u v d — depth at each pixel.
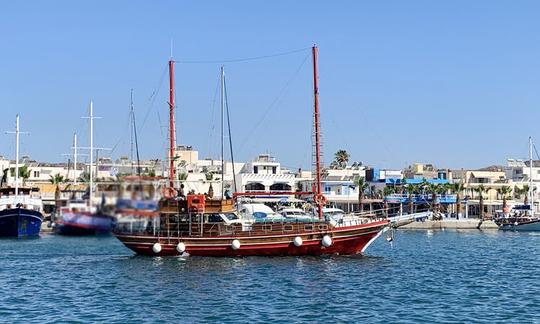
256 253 69.50
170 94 78.50
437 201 162.25
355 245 71.88
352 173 186.00
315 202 76.38
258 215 76.06
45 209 104.62
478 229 151.88
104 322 37.28
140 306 42.16
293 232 69.69
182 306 42.16
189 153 158.62
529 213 162.00
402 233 135.88
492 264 70.81
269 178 149.38
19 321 37.75
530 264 71.25
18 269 61.66
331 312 40.66
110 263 65.50
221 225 69.31
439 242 107.62
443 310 41.81
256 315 39.44
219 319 38.12
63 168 136.75
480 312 41.22
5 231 101.12
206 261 66.44
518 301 45.50
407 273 60.47
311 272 59.59
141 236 68.75
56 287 50.56
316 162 76.75
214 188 130.12
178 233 69.06
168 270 60.06
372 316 39.56
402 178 175.00
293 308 41.84
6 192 110.06
